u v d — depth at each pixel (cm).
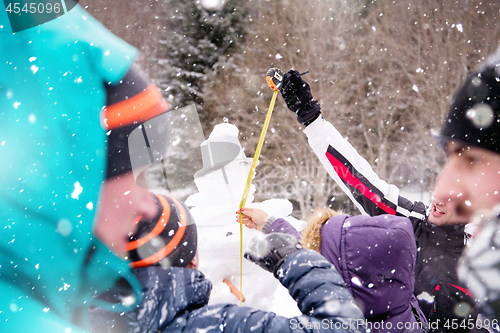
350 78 729
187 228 85
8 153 61
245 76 770
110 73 65
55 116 61
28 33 63
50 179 62
